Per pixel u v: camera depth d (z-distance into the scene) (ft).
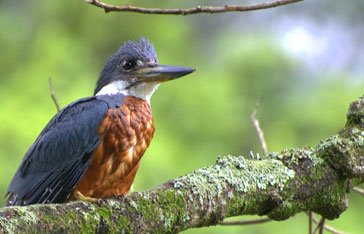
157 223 18.58
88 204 18.07
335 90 53.11
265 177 19.79
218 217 19.30
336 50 57.21
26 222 17.02
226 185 19.42
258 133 25.79
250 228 41.34
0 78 53.42
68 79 52.47
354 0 59.16
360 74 56.44
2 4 59.00
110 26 57.47
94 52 56.85
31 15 58.49
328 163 20.39
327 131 50.88
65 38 55.72
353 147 20.49
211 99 52.16
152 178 44.65
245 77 54.60
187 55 57.62
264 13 60.03
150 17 57.88
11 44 55.57
